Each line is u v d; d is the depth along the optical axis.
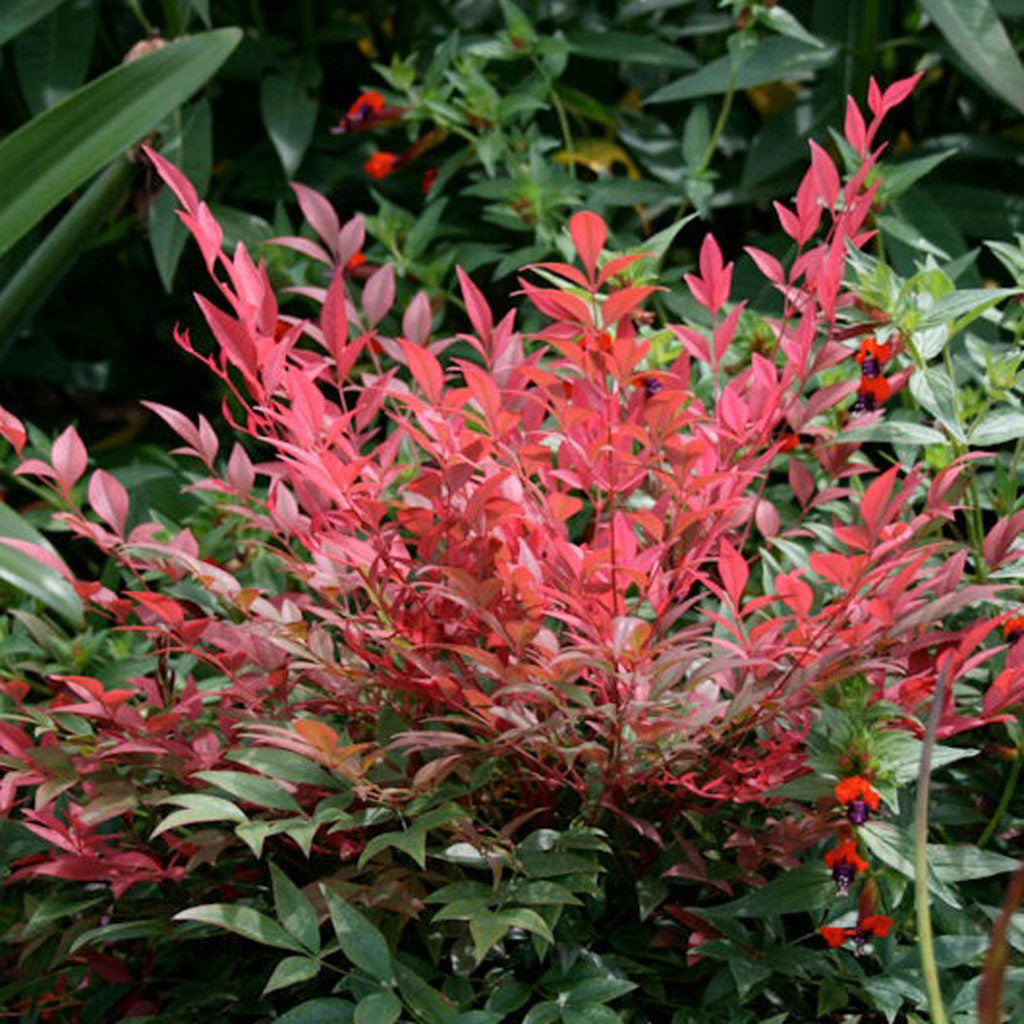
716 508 1.88
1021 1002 1.89
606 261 2.11
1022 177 3.12
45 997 2.06
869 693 1.94
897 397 2.61
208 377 3.30
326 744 1.86
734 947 1.93
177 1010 1.97
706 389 2.21
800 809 1.95
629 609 2.02
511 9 2.69
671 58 2.89
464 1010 1.92
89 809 1.91
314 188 3.01
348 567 2.04
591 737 1.99
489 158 2.61
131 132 2.33
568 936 1.96
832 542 2.08
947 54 2.81
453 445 1.88
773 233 3.02
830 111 2.92
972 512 2.11
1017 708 2.03
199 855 1.93
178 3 2.66
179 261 3.21
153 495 2.65
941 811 2.02
